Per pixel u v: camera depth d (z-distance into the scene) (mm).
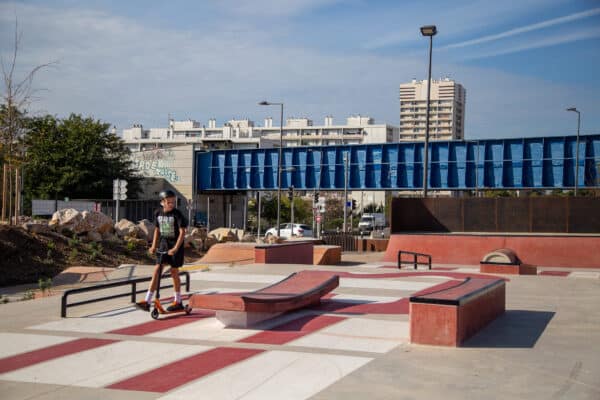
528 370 6691
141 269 17500
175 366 6945
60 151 56406
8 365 7078
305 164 53219
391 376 6457
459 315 7727
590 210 25797
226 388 6117
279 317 9742
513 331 8672
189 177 62094
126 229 25609
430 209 28359
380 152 49938
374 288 13250
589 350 7586
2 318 9883
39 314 10227
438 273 16672
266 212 82188
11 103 22734
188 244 28750
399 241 27766
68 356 7469
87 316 10039
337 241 43188
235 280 14516
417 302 7867
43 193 54812
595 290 13133
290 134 173250
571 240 24766
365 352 7480
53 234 21938
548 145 44125
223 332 8719
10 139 23219
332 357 7246
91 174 56750
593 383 6230
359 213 115750
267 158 55562
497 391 5965
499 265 17719
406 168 48844
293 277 11281
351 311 10289
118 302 11445
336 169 52031
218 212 66938
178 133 166625
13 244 19688
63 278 17000
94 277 16656
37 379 6527
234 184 57719
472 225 27703
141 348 7816
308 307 10680
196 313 10211
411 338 7906
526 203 26781
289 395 5867
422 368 6762
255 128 172875
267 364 6969
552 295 12359
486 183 45719
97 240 23469
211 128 165500
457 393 5902
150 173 64188
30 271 18922
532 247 25172
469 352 7457
